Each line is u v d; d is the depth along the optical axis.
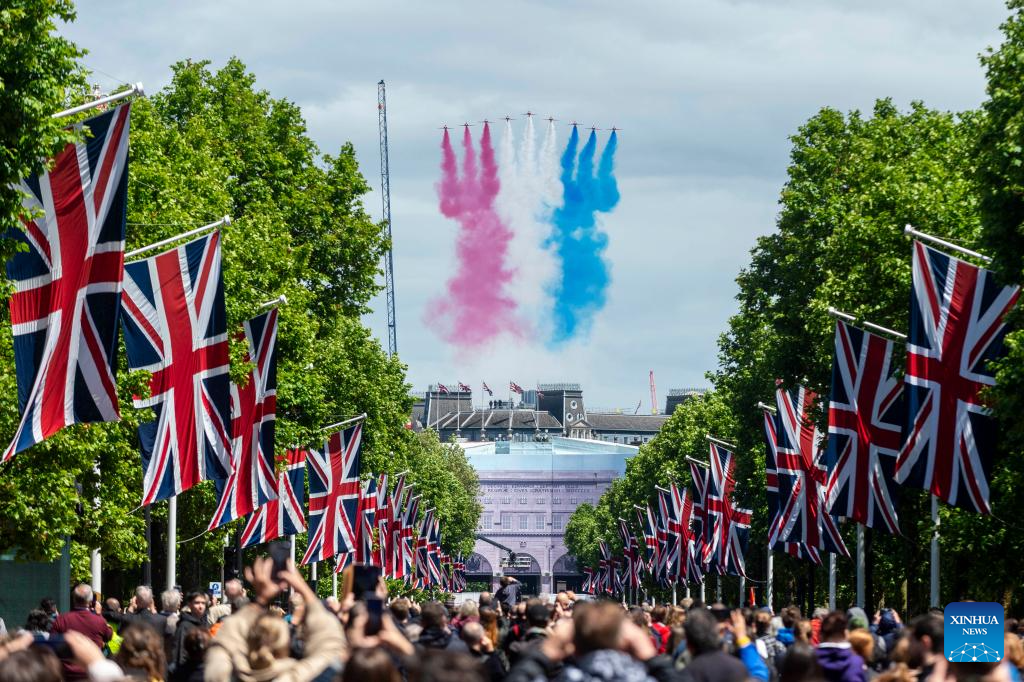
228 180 162.50
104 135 67.50
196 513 148.00
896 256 131.88
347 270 187.00
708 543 189.50
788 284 166.38
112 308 66.69
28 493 90.25
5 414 85.00
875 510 104.38
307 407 150.38
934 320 87.12
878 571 156.75
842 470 105.06
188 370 87.62
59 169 67.06
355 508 150.75
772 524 141.12
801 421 137.38
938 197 131.75
